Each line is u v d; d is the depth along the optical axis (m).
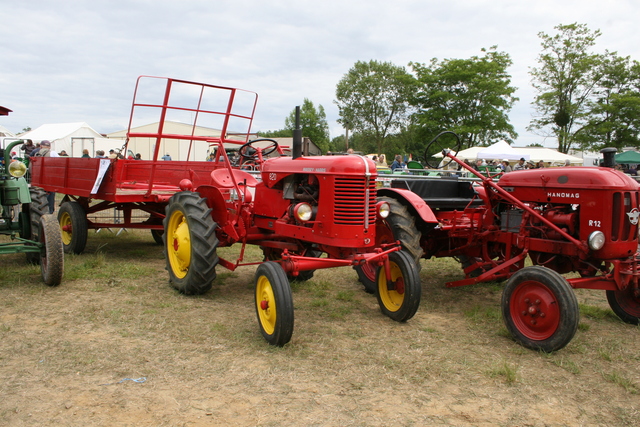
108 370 3.17
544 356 3.64
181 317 4.25
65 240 7.03
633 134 32.53
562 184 4.31
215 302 4.74
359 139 56.19
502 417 2.73
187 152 7.23
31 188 5.95
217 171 5.59
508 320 3.94
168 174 7.00
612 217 4.00
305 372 3.23
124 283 5.30
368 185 3.97
